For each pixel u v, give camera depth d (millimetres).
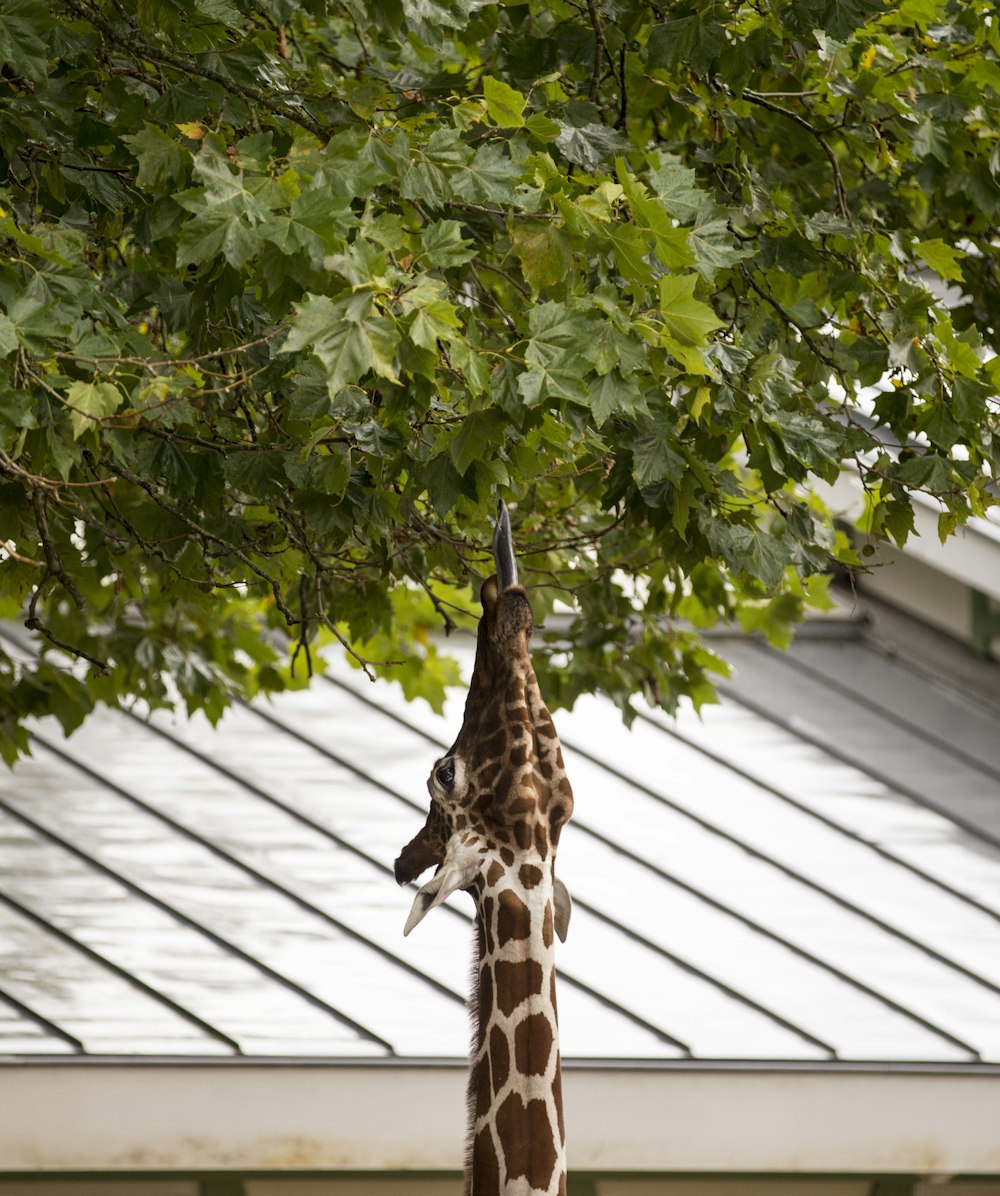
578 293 12492
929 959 24953
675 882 26812
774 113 16266
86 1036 20906
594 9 14031
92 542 17062
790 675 36781
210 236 10695
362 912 24953
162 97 12656
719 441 14305
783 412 13734
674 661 21609
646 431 13094
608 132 13688
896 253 15469
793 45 15422
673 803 29625
